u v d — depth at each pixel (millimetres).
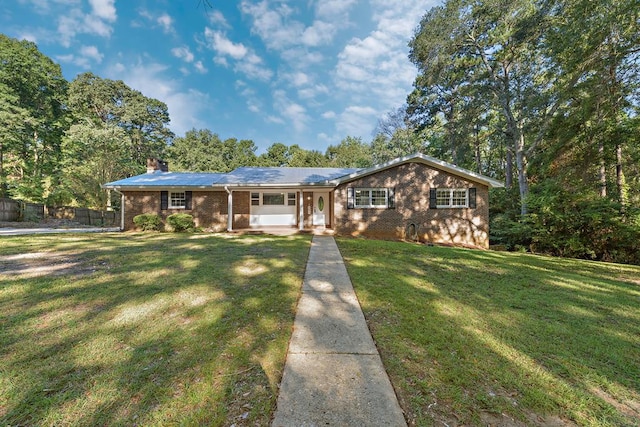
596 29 11148
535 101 14758
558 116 14289
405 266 6602
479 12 15719
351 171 16328
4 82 22516
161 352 2760
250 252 7750
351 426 1870
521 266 7121
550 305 4332
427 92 24922
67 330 3182
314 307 4012
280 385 2289
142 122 33781
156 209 14383
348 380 2367
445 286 5160
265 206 15078
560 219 10469
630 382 2447
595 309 4211
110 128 24344
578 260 8867
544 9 14031
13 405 2033
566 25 12406
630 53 10891
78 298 4156
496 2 15016
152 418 1934
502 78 17656
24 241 9180
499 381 2398
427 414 1999
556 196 10703
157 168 17969
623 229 9406
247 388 2252
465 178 12984
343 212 12742
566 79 13414
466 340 3107
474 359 2730
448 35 16156
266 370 2500
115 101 32719
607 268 7457
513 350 2920
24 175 23562
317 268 6230
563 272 6719
